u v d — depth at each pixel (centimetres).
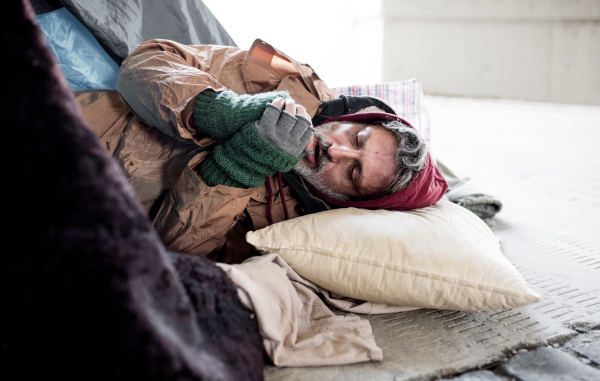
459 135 381
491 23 652
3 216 50
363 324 97
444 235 103
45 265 49
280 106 95
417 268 95
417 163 117
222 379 57
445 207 123
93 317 48
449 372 83
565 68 678
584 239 149
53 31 136
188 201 101
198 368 52
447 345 92
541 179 233
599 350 89
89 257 48
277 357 82
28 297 49
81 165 50
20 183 50
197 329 63
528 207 187
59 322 49
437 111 531
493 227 164
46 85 51
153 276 55
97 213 50
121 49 146
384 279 97
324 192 128
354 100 140
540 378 81
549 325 99
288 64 135
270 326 81
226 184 101
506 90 680
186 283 72
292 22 407
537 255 137
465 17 640
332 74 462
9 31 50
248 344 72
